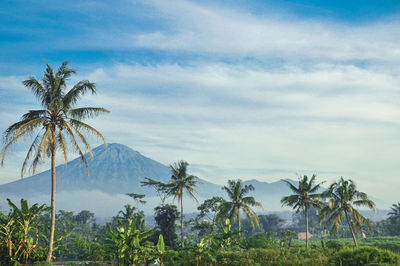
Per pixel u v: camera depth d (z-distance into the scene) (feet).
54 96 102.37
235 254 109.70
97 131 105.29
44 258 97.60
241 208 207.00
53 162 101.55
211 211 228.22
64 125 103.60
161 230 198.49
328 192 168.96
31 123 97.04
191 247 112.88
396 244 199.62
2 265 87.40
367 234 389.19
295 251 122.83
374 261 76.07
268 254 109.19
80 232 350.43
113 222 276.41
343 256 84.02
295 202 187.52
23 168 98.27
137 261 102.94
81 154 104.68
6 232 89.45
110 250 104.12
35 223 96.22
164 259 120.47
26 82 100.53
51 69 102.89
